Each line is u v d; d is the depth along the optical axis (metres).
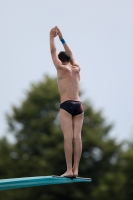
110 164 146.62
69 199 139.62
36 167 139.88
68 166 40.78
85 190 141.88
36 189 137.50
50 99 152.62
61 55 42.03
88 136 144.75
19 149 145.75
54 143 143.50
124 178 131.00
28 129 149.88
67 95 41.22
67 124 40.91
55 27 41.91
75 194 139.12
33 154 145.25
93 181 144.62
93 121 151.75
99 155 146.12
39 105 152.62
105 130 153.12
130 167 128.62
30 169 140.50
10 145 147.75
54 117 149.62
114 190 131.62
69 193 139.25
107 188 132.25
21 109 151.25
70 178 40.81
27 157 143.88
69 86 41.28
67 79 41.34
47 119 148.12
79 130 41.25
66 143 40.75
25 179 41.22
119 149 147.25
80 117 41.47
